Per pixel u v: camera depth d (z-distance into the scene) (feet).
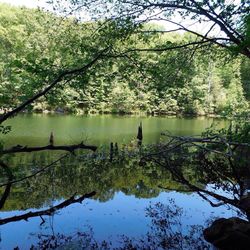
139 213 28.96
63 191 35.63
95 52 22.48
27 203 30.81
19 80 15.70
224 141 23.68
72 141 76.59
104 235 24.11
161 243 22.89
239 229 22.27
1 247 21.61
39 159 51.78
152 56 27.22
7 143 68.64
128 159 55.77
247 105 52.16
